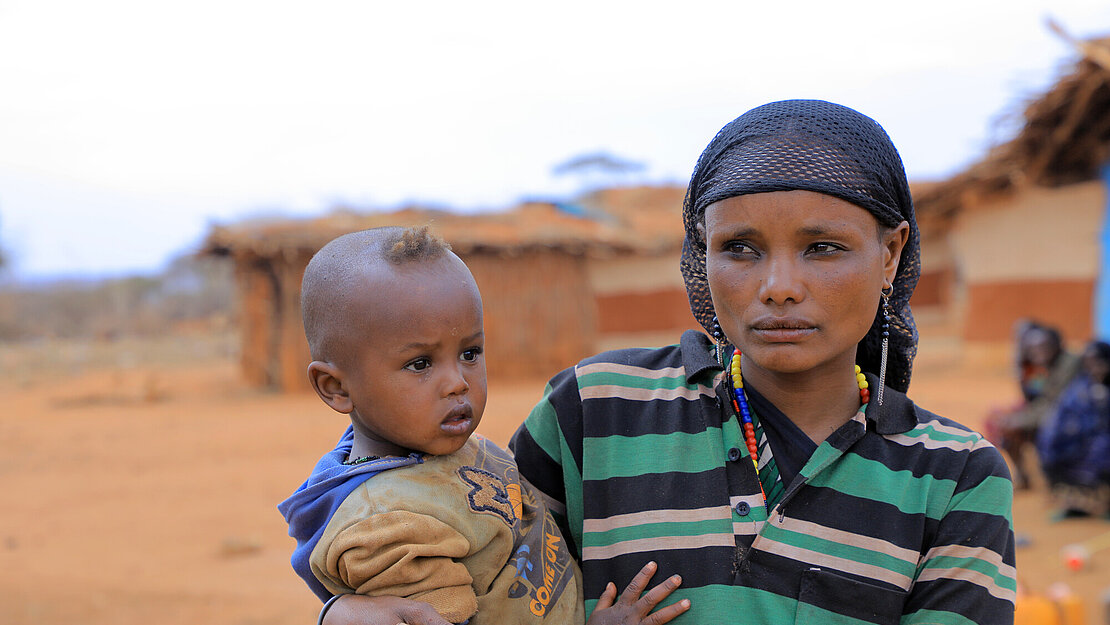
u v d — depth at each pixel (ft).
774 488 5.84
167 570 24.30
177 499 33.58
